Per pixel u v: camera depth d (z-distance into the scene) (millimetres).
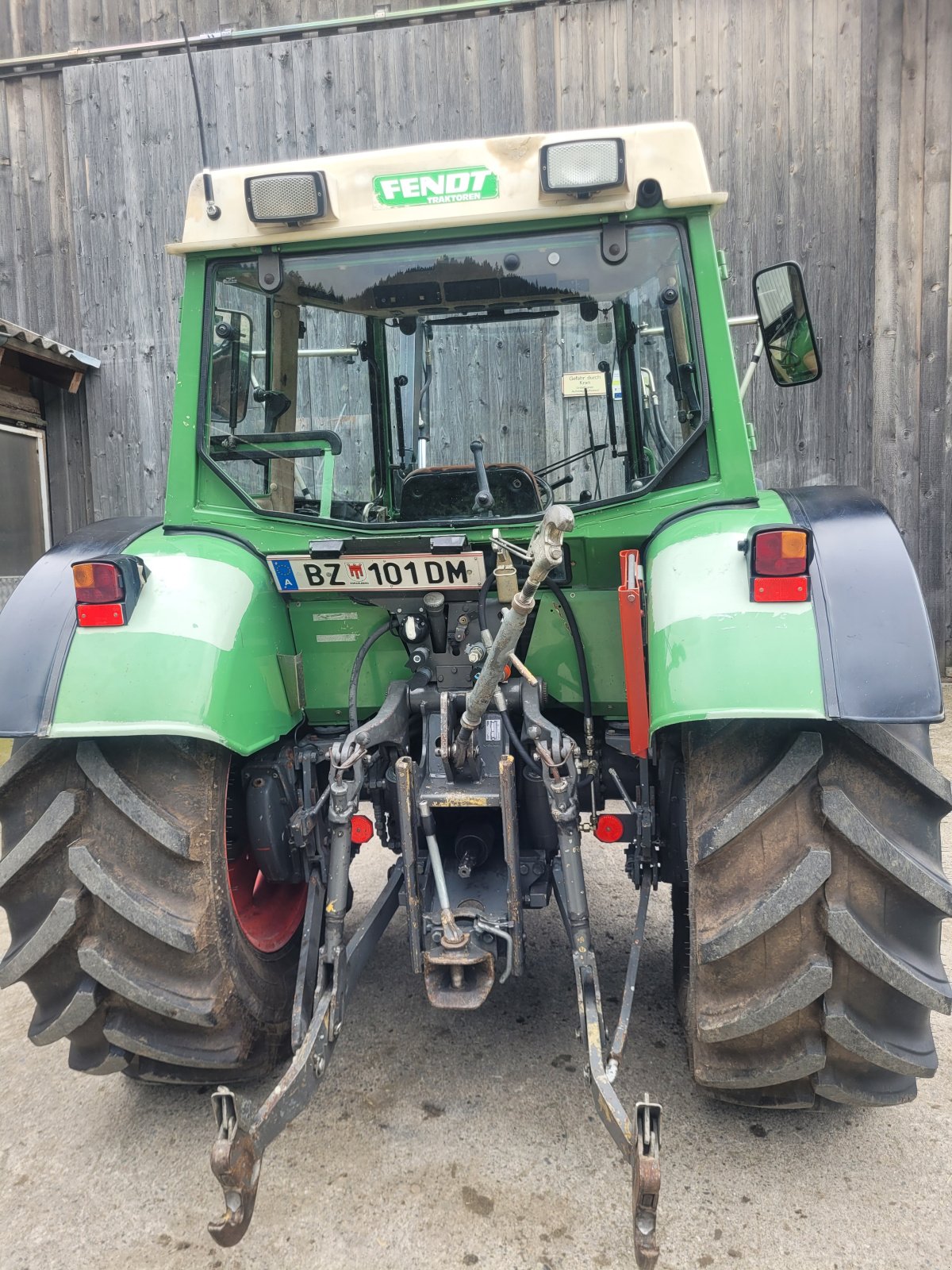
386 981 3039
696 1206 2014
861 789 1851
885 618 1826
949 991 1823
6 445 6664
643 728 2109
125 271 6742
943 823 4461
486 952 2131
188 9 6535
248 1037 2213
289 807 2418
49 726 1974
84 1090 2539
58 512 7012
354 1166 2168
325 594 2398
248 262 2449
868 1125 2279
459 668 2461
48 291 6910
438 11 6293
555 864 2400
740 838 1875
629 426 2445
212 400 2504
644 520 2312
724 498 2273
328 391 2576
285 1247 1939
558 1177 2115
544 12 6238
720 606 1900
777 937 1854
